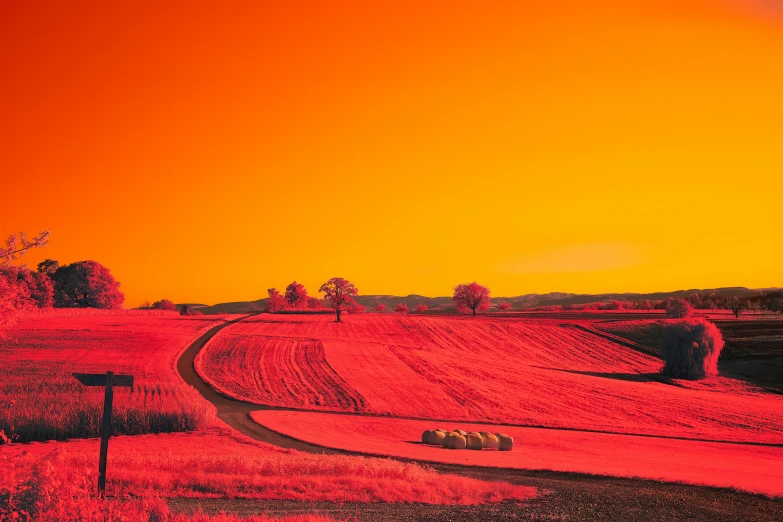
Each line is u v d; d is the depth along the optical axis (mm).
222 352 87562
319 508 18594
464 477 25406
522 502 20203
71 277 149875
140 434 43562
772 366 89062
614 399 67875
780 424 58406
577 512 18656
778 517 18578
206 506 18422
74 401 46562
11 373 63969
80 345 84562
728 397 73000
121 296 156375
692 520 17953
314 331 111938
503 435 41156
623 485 24266
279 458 27859
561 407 63688
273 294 163875
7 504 12188
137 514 13945
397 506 19172
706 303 179875
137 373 69812
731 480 26234
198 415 46312
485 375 78750
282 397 64812
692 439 50688
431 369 81000
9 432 39844
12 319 12062
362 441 41344
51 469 12758
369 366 81562
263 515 16031
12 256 12297
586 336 113000
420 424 53031
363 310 144500
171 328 106938
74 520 12680
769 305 153000
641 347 105312
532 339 110875
